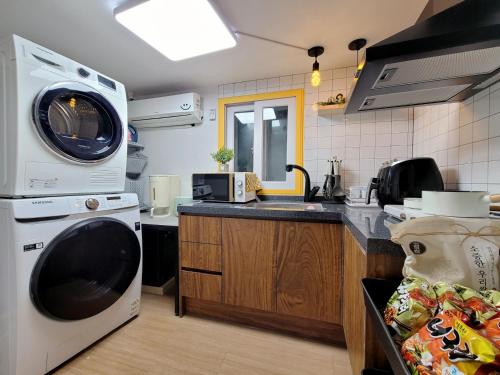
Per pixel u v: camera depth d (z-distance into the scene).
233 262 1.48
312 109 2.02
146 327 1.50
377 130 1.89
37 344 1.05
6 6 1.25
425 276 0.53
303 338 1.41
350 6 1.25
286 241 1.37
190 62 1.84
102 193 1.42
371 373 0.64
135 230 1.52
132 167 2.38
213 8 1.21
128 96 2.46
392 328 0.50
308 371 1.17
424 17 1.24
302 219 1.34
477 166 1.07
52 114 1.20
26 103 1.05
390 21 1.36
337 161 1.90
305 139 2.05
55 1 1.22
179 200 2.09
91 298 1.26
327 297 1.31
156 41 1.49
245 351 1.30
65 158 1.21
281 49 1.66
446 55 0.74
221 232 1.50
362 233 0.75
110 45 1.62
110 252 1.37
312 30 1.45
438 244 0.54
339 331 1.35
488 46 0.69
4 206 0.98
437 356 0.38
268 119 2.20
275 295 1.40
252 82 2.18
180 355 1.27
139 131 2.58
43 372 1.08
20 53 1.03
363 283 0.65
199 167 2.38
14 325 0.99
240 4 1.23
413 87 1.02
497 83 0.95
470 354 0.34
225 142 2.30
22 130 1.04
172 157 2.47
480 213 0.67
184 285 1.60
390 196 1.28
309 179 1.91
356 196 1.66
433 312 0.46
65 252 1.13
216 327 1.51
